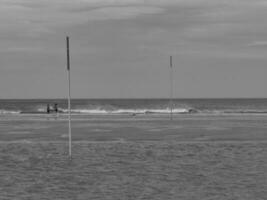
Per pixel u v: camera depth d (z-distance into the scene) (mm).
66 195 12570
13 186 13719
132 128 36094
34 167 17141
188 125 39250
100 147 22938
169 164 17719
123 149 22125
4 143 25094
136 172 16016
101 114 62562
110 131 33344
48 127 37375
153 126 38125
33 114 63562
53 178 14961
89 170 16453
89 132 32531
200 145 23688
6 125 39875
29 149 22359
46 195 12578
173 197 12273
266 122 43000
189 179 14695
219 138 28125
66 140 27078
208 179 14680
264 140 26781
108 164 17781
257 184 13844
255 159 18891
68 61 18375
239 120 46344
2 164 17891
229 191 12953
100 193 12789
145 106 99750
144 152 21062
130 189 13281
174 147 22875
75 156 19875
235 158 19172
